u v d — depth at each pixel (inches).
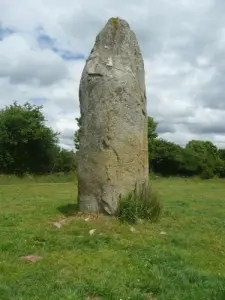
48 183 892.6
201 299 153.6
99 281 168.6
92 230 254.8
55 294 153.3
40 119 1206.9
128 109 293.1
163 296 155.7
